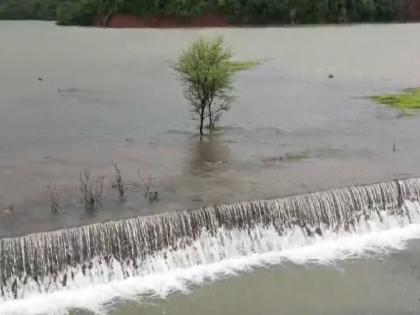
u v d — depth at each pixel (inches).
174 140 1034.7
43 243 629.0
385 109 1284.4
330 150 966.4
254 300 613.0
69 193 772.0
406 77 1765.5
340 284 641.6
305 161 906.1
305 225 733.3
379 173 847.7
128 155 944.9
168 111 1286.9
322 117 1213.7
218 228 696.4
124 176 836.6
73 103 1407.5
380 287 634.8
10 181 821.2
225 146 991.6
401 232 762.8
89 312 591.5
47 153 962.7
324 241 735.1
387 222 773.9
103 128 1137.4
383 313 589.9
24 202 741.9
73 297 616.1
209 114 1132.5
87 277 639.1
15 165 896.9
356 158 921.5
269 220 718.5
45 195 765.9
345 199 757.9
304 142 1018.1
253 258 695.1
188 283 644.7
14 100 1457.9
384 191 780.0
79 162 909.2
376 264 682.8
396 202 784.9
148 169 869.2
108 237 652.1
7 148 995.9
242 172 852.6
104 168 877.8
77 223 677.9
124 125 1159.0
